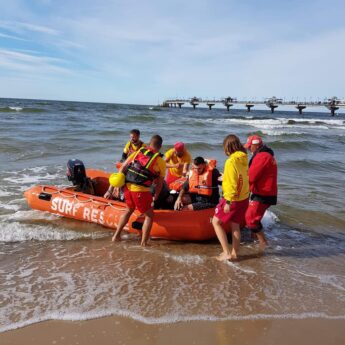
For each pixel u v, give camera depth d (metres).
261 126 34.72
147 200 4.93
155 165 4.90
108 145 14.77
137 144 6.95
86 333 3.03
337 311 3.58
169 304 3.55
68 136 17.12
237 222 4.70
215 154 14.23
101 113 42.25
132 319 3.26
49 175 9.13
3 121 24.12
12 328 3.05
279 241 5.54
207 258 4.78
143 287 3.87
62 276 4.05
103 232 5.55
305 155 15.53
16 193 7.39
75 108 53.62
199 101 100.50
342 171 11.88
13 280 3.91
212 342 2.99
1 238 5.10
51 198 6.13
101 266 4.36
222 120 41.00
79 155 12.35
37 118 28.86
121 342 2.93
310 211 6.98
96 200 5.84
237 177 4.45
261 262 4.72
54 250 4.80
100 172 7.13
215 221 4.72
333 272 4.52
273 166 4.93
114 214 5.53
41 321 3.17
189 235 5.24
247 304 3.62
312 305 3.67
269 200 4.98
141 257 4.68
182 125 29.45
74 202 5.92
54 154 12.28
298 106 85.12
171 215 5.32
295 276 4.35
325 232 6.02
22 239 5.12
